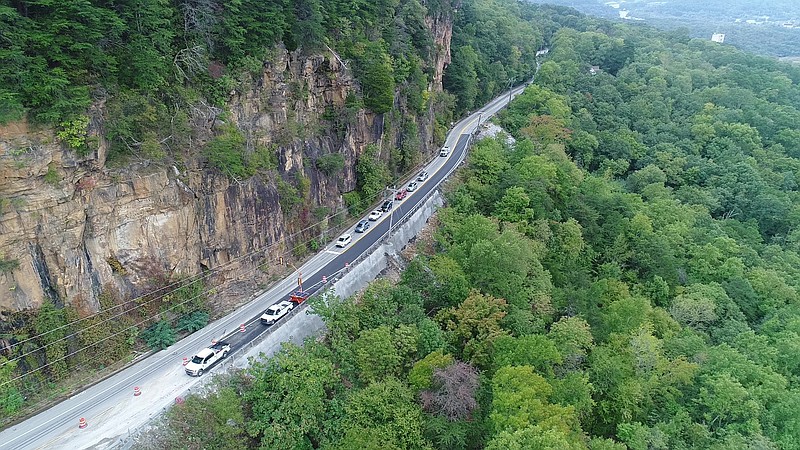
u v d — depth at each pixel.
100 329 47.38
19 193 41.41
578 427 48.03
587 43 177.25
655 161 117.56
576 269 76.12
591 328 64.12
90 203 46.16
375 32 84.19
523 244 68.88
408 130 92.94
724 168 114.44
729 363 60.50
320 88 72.75
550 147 102.12
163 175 50.66
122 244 48.97
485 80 137.62
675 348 63.56
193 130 53.91
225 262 58.09
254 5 61.62
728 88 147.38
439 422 46.09
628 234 85.62
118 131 47.44
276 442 42.53
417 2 100.94
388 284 61.03
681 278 82.88
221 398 42.31
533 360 52.03
